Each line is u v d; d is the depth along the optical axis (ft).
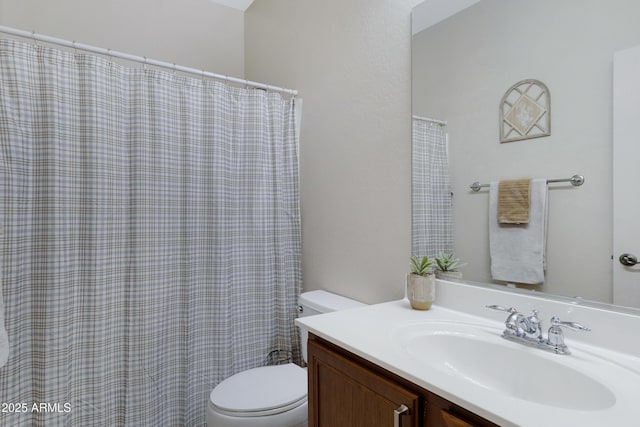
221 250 5.78
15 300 4.27
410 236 4.62
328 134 5.94
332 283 5.92
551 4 3.32
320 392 3.63
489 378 3.18
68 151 4.60
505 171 3.72
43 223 4.46
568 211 3.26
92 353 4.77
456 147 4.14
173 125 5.46
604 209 3.03
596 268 3.08
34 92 4.43
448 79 4.19
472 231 4.02
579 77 3.15
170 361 5.44
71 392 4.61
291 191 6.59
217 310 5.78
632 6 2.83
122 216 5.06
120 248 5.04
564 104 3.26
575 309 3.17
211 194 5.73
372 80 5.12
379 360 2.87
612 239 2.98
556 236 3.34
